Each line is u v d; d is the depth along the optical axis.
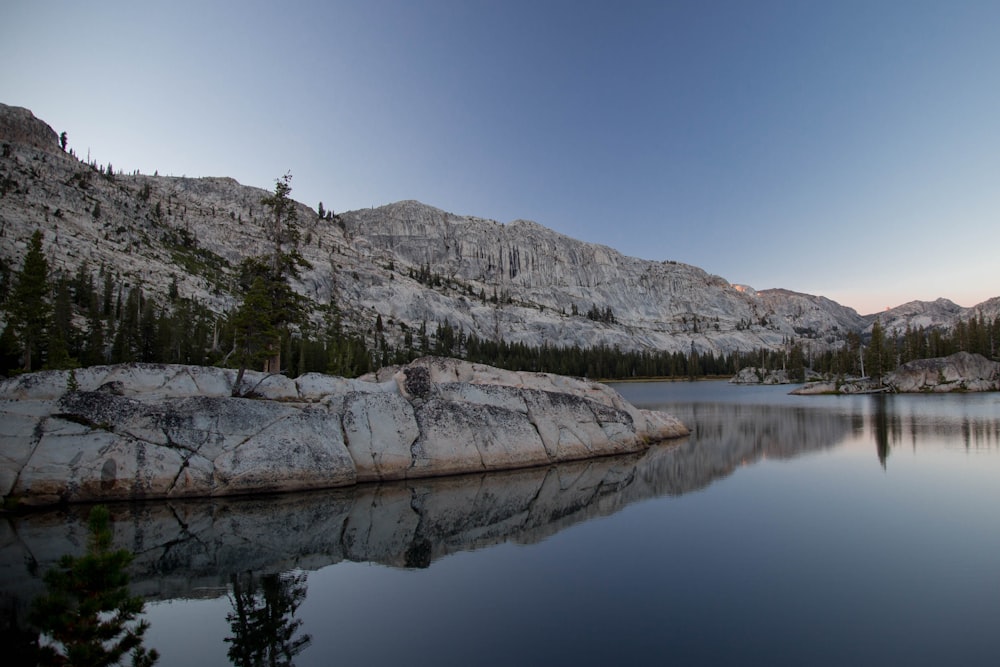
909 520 22.59
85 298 119.56
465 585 16.19
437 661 11.58
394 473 31.70
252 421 29.53
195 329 122.50
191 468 26.72
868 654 11.88
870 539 20.14
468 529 22.09
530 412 39.44
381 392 34.81
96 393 27.42
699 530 21.64
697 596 15.23
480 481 31.78
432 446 33.53
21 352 67.12
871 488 28.62
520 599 15.13
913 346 142.00
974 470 32.72
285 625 13.46
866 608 14.32
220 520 23.09
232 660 11.63
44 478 24.30
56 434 25.55
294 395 33.72
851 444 44.25
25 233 147.62
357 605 14.73
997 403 81.06
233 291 185.00
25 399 26.80
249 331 38.34
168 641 12.59
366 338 198.62
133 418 27.23
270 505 25.75
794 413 73.75
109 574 10.79
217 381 32.28
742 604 14.66
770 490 28.61
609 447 41.38
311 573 17.22
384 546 19.89
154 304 137.50
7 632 12.48
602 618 13.88
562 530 21.92
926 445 42.44
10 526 21.36
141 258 175.25
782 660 11.62
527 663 11.47
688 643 12.44
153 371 30.91
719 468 35.41
